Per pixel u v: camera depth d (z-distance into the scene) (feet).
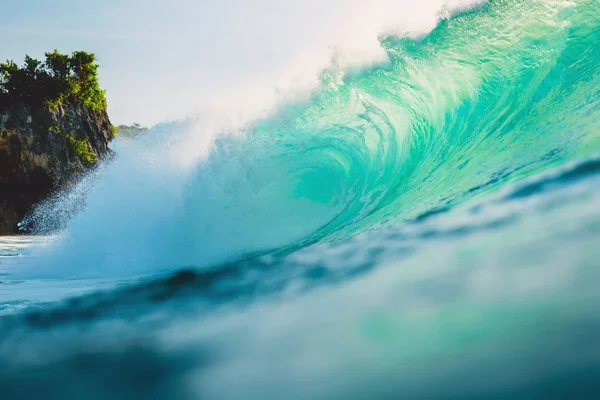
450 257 16.07
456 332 9.88
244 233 59.11
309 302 15.39
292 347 11.28
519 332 9.18
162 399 10.05
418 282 14.21
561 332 8.77
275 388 9.32
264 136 65.87
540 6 47.75
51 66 289.94
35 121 271.49
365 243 24.41
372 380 8.77
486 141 43.88
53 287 45.19
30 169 265.13
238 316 15.81
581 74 42.16
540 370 7.84
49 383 12.22
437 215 25.99
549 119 38.40
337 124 64.85
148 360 12.62
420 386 8.25
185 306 19.47
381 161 61.87
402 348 9.75
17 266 64.95
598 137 28.50
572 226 15.06
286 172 65.16
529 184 23.79
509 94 48.49
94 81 307.78
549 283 11.10
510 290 11.34
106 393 11.00
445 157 48.44
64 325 19.08
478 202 24.91
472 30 52.54
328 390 8.77
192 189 65.16
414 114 58.95
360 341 10.62
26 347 16.38
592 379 7.32
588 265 11.53
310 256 24.97
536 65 47.37
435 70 55.77
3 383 12.62
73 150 279.49
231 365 11.02
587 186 19.63
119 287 26.96
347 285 16.34
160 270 51.03
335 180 65.21
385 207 44.45
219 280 23.49
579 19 45.03
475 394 7.66
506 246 15.14
